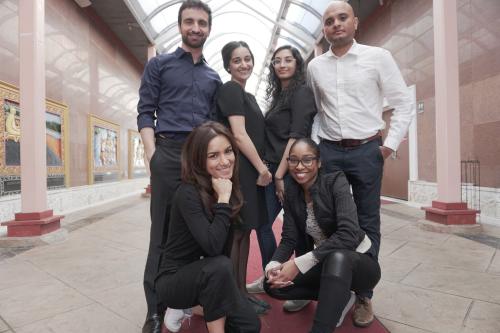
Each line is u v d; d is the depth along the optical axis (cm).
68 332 223
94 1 966
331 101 250
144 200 1109
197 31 231
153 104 238
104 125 1082
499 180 577
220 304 171
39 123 504
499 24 568
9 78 618
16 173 632
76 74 900
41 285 310
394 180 950
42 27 517
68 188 839
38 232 478
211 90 248
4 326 232
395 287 293
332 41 243
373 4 995
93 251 435
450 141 536
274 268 209
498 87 574
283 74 264
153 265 220
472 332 215
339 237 195
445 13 540
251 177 246
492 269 338
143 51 1367
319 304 177
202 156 181
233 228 197
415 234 503
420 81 806
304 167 211
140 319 241
